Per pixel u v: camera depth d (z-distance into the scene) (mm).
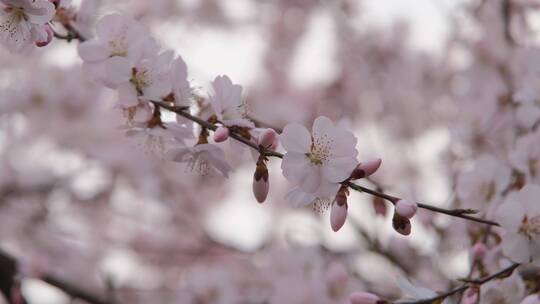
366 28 8352
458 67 7297
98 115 6840
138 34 2422
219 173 2455
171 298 6535
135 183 7703
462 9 6008
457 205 3848
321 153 2232
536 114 3742
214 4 7434
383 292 5133
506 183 3420
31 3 2117
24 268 4801
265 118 8328
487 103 4793
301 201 2369
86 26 2570
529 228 2482
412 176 7668
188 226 7820
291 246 5625
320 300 5082
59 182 7938
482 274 2904
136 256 7852
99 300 5012
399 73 8172
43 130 7133
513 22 5586
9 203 8062
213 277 5762
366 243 5090
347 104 8383
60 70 6391
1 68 6359
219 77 2439
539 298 2482
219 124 2412
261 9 8523
